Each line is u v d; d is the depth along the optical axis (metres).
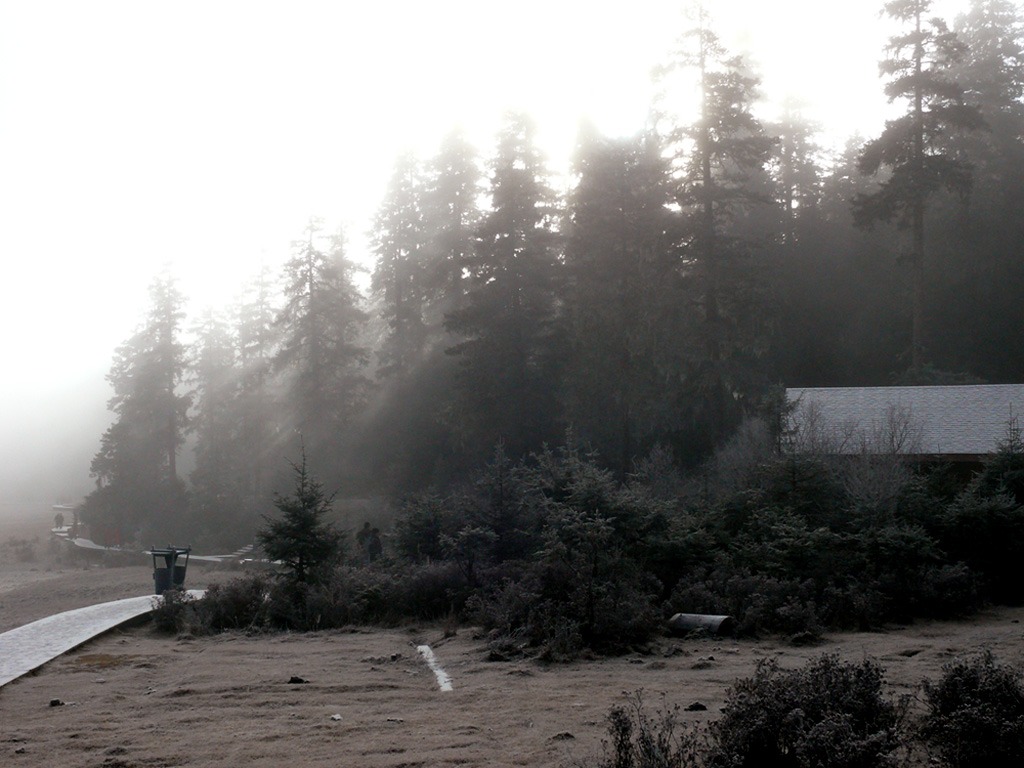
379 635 16.55
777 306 44.47
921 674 10.80
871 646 13.51
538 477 20.84
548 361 48.38
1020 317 56.12
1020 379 54.53
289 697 10.72
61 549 66.00
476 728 8.88
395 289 63.41
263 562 35.25
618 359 46.00
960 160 55.72
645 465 33.75
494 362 46.94
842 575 17.39
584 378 46.50
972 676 7.46
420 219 63.03
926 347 49.00
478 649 13.84
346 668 12.75
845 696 7.07
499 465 21.77
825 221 64.06
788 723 6.70
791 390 35.22
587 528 15.04
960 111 46.44
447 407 49.22
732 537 19.88
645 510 17.98
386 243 63.28
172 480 68.44
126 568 43.84
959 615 16.97
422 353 62.28
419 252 62.38
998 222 56.94
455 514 22.14
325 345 60.69
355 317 61.84
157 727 9.36
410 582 18.86
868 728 6.83
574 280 51.12
